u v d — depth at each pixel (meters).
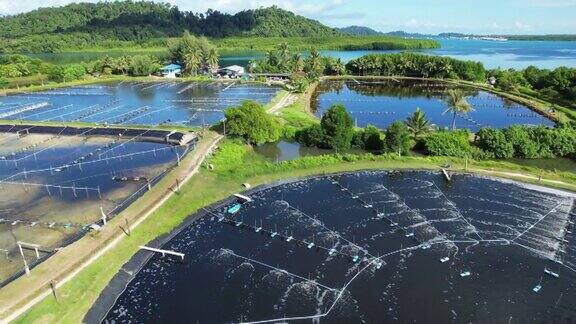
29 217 75.25
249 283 60.41
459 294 58.50
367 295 58.06
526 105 173.50
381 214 77.75
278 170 95.56
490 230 73.00
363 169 97.56
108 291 58.47
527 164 104.44
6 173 95.00
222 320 53.75
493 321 54.06
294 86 199.12
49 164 100.50
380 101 183.75
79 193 84.75
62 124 131.88
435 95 199.00
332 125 110.62
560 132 108.31
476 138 114.12
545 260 65.31
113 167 98.12
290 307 55.88
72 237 68.81
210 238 71.12
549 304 56.91
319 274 62.19
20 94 191.25
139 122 139.88
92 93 195.12
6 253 64.50
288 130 122.50
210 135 116.94
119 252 65.75
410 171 96.75
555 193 85.69
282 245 69.06
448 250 67.56
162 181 86.75
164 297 57.72
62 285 57.50
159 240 70.25
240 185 89.44
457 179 92.56
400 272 62.66
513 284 60.47
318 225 74.56
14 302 52.69
